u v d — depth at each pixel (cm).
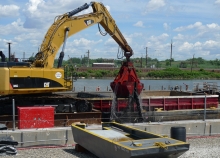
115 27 1973
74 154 1180
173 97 2242
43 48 1744
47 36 1761
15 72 1589
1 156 1123
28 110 1413
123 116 1806
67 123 1673
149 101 2172
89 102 1839
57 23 1781
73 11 1836
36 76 1639
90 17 1881
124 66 1844
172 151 937
